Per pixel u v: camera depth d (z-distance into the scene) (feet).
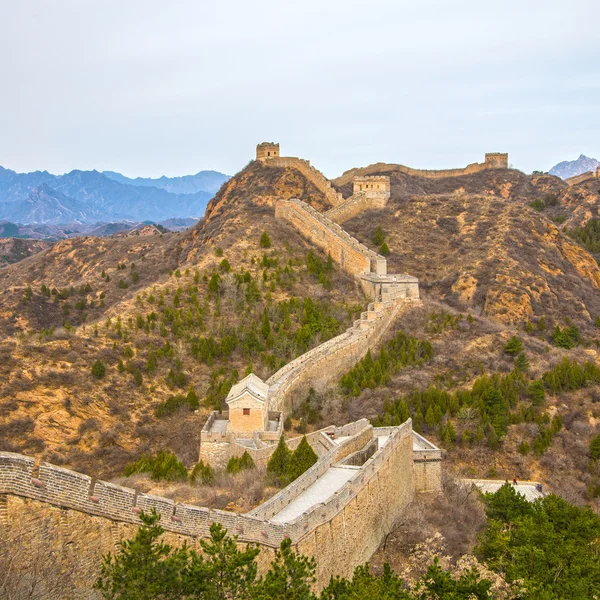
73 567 65.92
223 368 234.99
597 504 185.57
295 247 338.34
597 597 104.06
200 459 168.35
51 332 249.75
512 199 535.19
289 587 72.38
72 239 531.50
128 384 219.00
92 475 178.60
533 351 258.78
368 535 112.78
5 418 192.65
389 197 435.94
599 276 368.89
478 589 87.20
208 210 469.98
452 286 335.06
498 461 197.16
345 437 143.13
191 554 68.18
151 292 279.28
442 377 234.99
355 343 248.52
